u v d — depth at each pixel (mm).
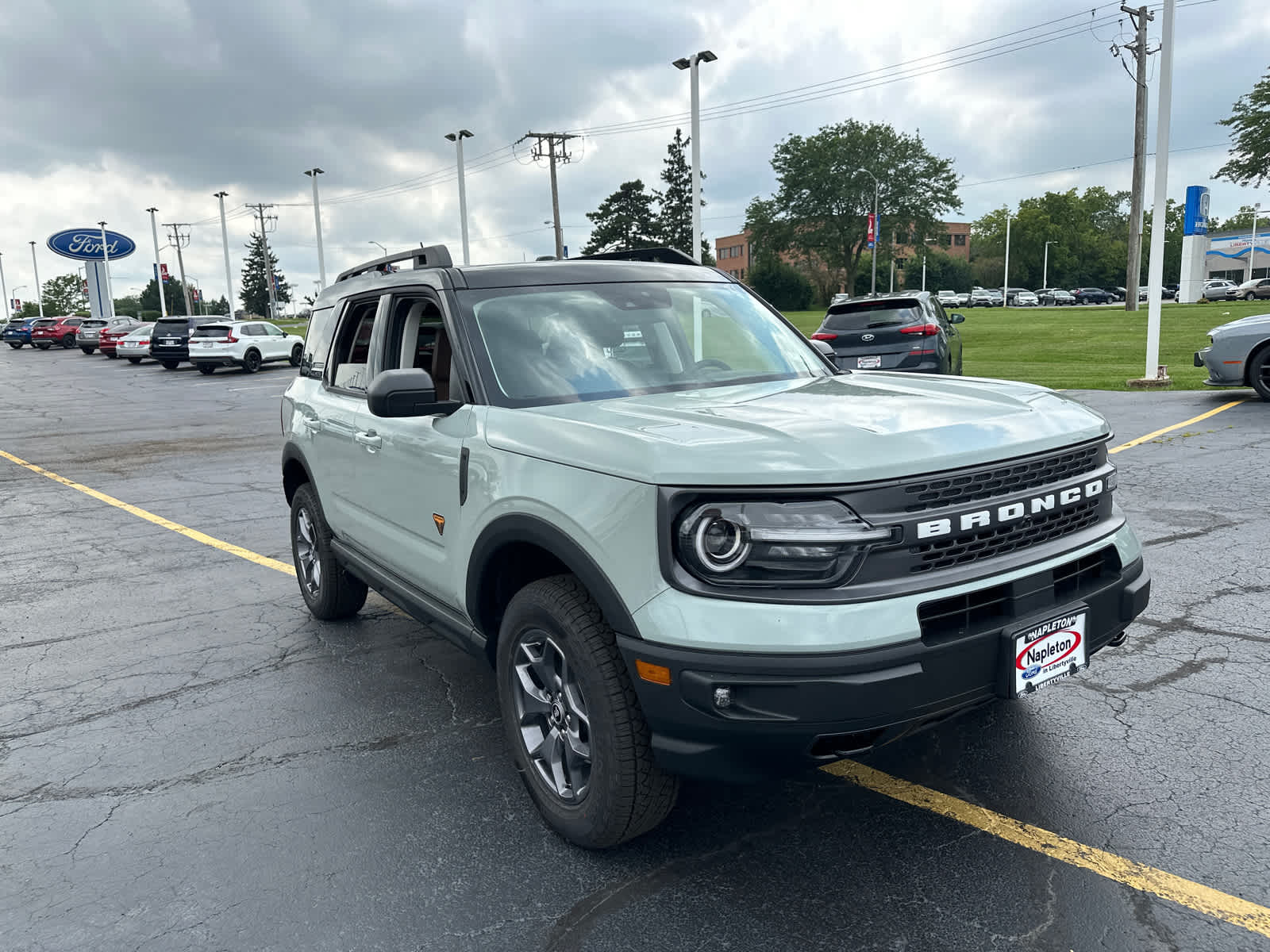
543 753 2949
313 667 4516
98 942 2490
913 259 114062
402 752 3588
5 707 4156
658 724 2404
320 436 4547
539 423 2854
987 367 19906
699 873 2689
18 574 6496
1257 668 3965
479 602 3129
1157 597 4910
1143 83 41062
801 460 2312
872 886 2594
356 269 4867
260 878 2766
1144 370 18297
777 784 3205
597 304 3602
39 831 3080
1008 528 2539
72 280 146250
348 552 4445
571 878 2699
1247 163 55438
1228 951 2275
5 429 16344
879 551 2316
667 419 2734
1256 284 60469
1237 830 2797
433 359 3652
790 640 2227
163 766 3531
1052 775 3166
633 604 2412
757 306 4117
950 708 2406
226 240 60531
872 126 82500
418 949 2416
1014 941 2338
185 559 6793
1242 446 8992
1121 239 119562
